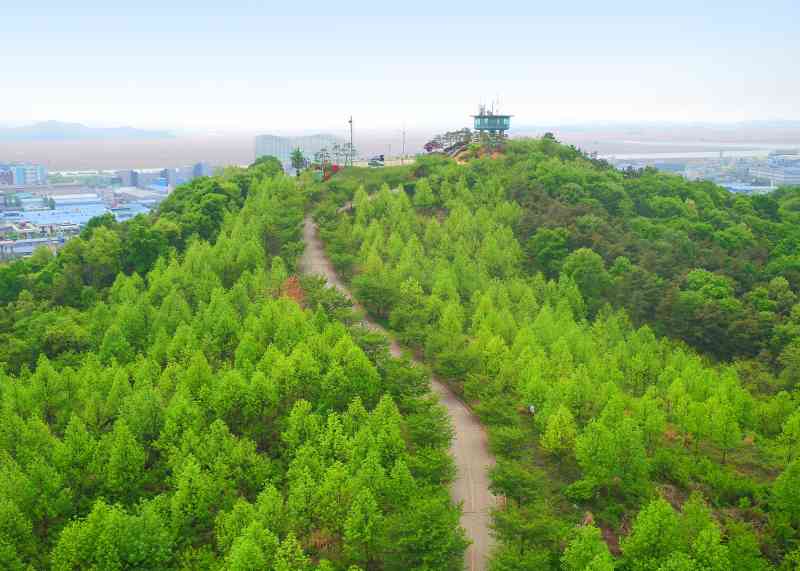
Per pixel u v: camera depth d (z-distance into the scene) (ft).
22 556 246.88
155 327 413.39
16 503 259.39
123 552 233.76
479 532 263.49
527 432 319.27
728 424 312.71
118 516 236.02
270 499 246.88
